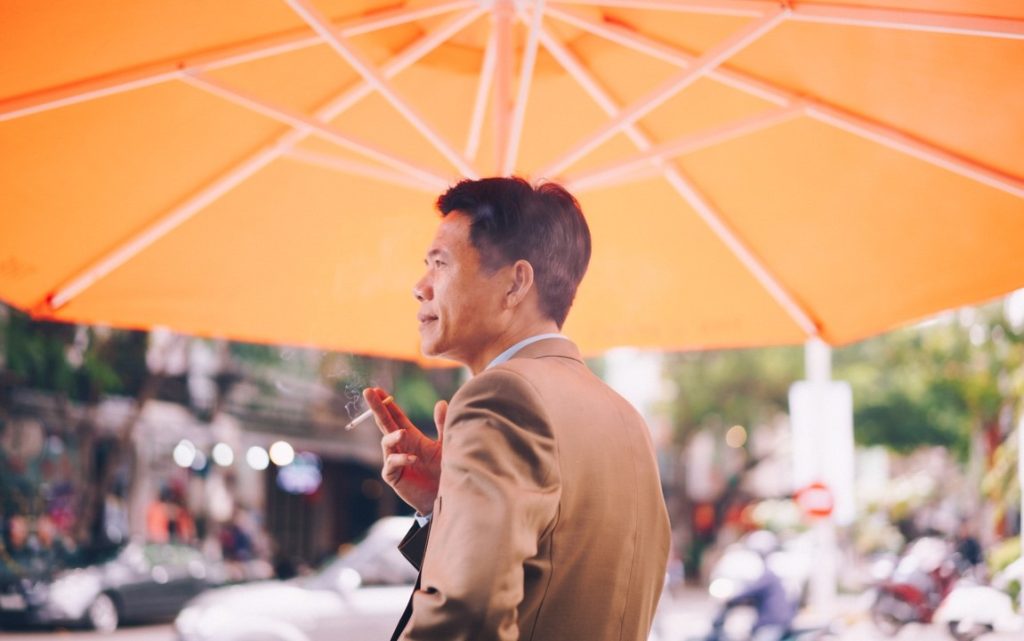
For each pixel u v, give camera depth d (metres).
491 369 1.86
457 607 1.62
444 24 3.46
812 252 3.84
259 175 3.85
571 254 2.11
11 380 19.62
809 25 3.04
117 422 22.56
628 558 1.93
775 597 11.10
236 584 18.84
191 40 3.11
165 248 3.85
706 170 3.83
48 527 20.25
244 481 26.77
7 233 3.54
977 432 18.47
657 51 3.39
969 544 16.08
